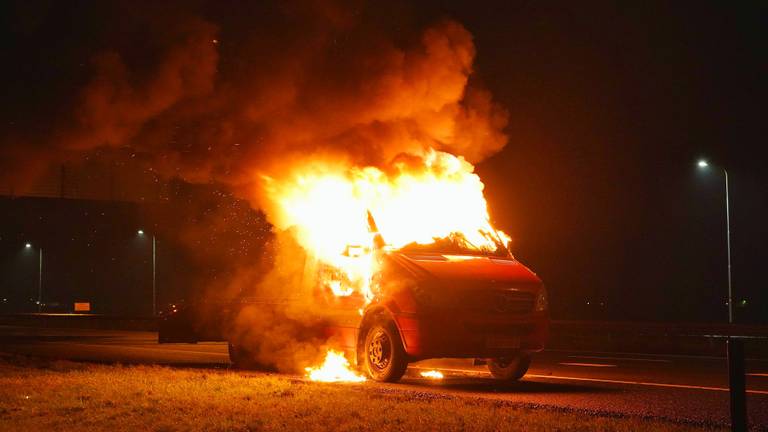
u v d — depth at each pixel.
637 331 30.97
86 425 10.03
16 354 20.39
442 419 9.71
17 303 118.81
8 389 13.06
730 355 8.13
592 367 18.19
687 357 21.83
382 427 9.35
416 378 15.40
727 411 11.17
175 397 11.78
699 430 9.02
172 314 18.50
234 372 15.57
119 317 49.00
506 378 15.02
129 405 11.29
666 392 13.26
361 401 11.16
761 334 30.36
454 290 13.62
